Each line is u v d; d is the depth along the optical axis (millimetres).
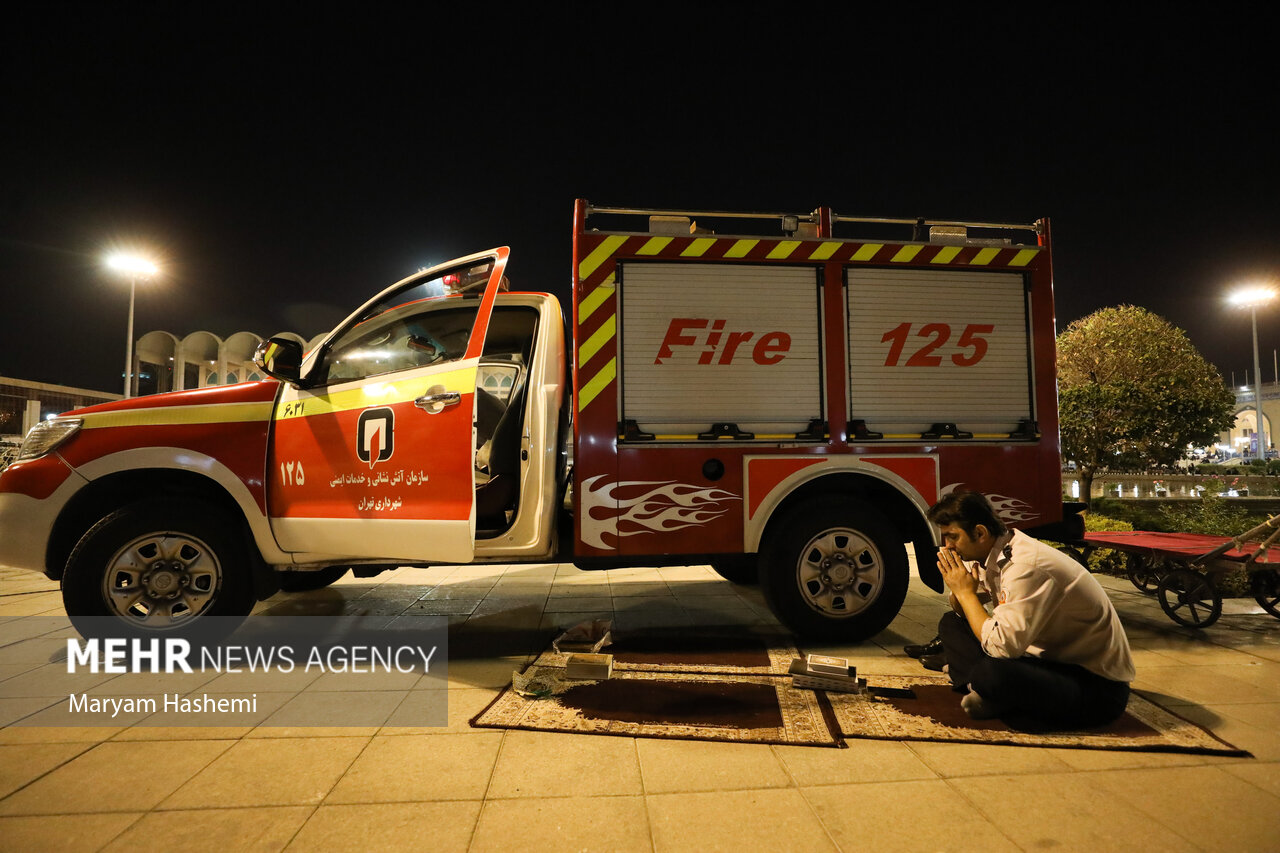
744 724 2488
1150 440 8789
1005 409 3791
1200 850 1701
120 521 3375
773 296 3664
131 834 1796
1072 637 2408
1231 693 2832
